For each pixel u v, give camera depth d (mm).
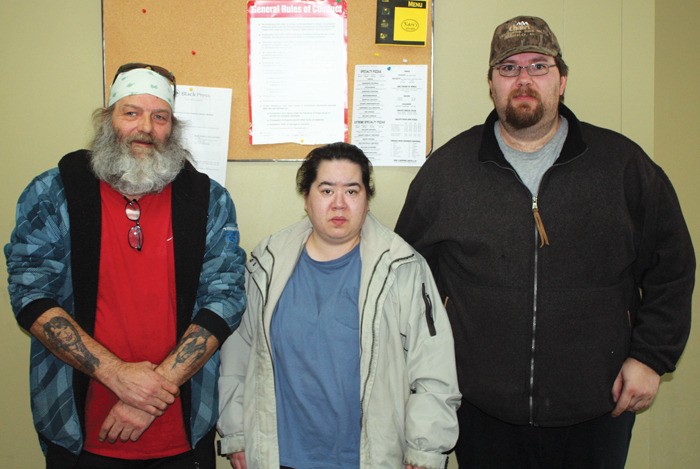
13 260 1468
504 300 1594
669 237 1600
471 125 2098
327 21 2057
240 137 2096
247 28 2062
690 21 2389
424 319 1578
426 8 2053
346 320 1531
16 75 2078
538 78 1579
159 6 2051
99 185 1526
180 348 1447
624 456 1686
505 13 2076
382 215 2119
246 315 1666
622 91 2086
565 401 1572
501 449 1693
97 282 1482
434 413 1492
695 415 2445
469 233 1642
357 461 1506
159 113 1568
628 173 1613
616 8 2070
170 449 1541
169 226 1552
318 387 1508
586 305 1571
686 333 1606
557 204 1588
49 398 1470
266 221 2131
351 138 2086
